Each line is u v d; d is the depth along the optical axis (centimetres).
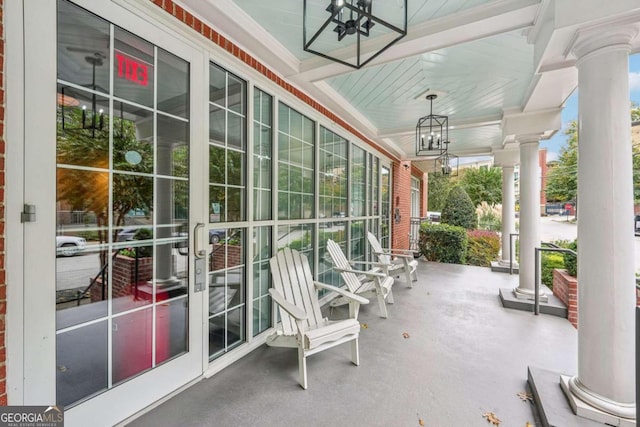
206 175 228
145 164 190
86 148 161
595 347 177
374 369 245
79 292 160
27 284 139
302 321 224
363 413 192
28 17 137
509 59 283
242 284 272
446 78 327
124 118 178
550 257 471
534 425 182
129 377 182
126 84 179
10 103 132
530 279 409
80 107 158
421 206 1256
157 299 199
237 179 264
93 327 166
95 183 165
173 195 208
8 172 132
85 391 162
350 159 491
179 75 209
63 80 151
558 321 352
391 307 402
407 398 207
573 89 306
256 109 285
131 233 184
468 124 469
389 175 734
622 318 171
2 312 131
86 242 162
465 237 770
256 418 185
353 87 358
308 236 382
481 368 247
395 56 259
